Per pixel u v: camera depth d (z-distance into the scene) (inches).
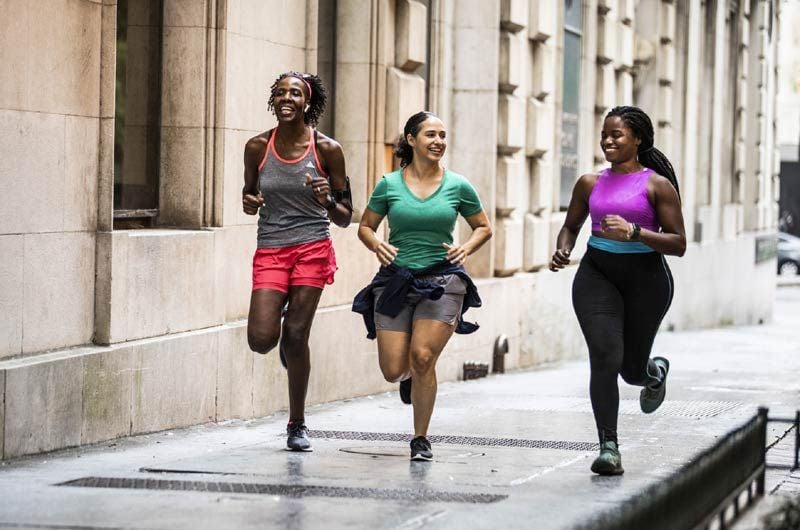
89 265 561.0
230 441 582.2
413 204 497.4
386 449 538.0
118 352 563.5
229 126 658.8
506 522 374.0
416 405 500.4
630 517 333.7
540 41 1081.4
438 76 951.0
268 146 510.3
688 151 1664.6
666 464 497.7
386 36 827.4
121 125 621.0
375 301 505.7
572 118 1204.5
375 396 794.2
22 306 520.1
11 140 510.9
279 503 398.0
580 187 495.5
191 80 647.1
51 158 534.3
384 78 830.5
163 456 525.7
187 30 646.5
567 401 743.7
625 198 481.7
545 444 559.5
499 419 650.2
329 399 750.5
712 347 1401.3
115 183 617.0
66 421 531.5
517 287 1043.3
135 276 581.9
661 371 526.6
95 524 366.0
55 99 535.2
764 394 802.2
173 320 611.2
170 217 649.6
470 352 946.1
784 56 3705.7
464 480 453.1
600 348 474.0
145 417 585.3
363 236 505.4
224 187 653.9
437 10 942.4
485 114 983.0
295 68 737.0
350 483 440.5
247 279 681.0
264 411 683.4
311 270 515.2
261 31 691.4
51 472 470.9
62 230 543.2
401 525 367.2
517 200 1030.4
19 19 511.8
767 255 2190.0
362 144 823.7
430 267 498.9
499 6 990.4
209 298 639.8
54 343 541.0
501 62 1001.5
